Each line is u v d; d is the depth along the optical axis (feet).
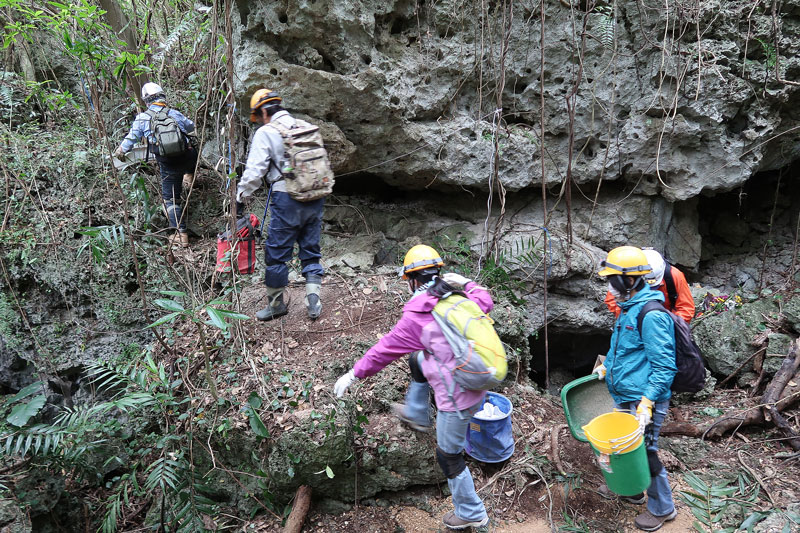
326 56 15.55
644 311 9.57
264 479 11.30
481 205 18.74
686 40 16.51
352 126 16.35
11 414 12.84
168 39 16.74
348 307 14.21
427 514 11.25
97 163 17.03
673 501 11.27
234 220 12.46
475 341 8.87
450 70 16.74
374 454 11.26
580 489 11.55
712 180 17.62
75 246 15.74
